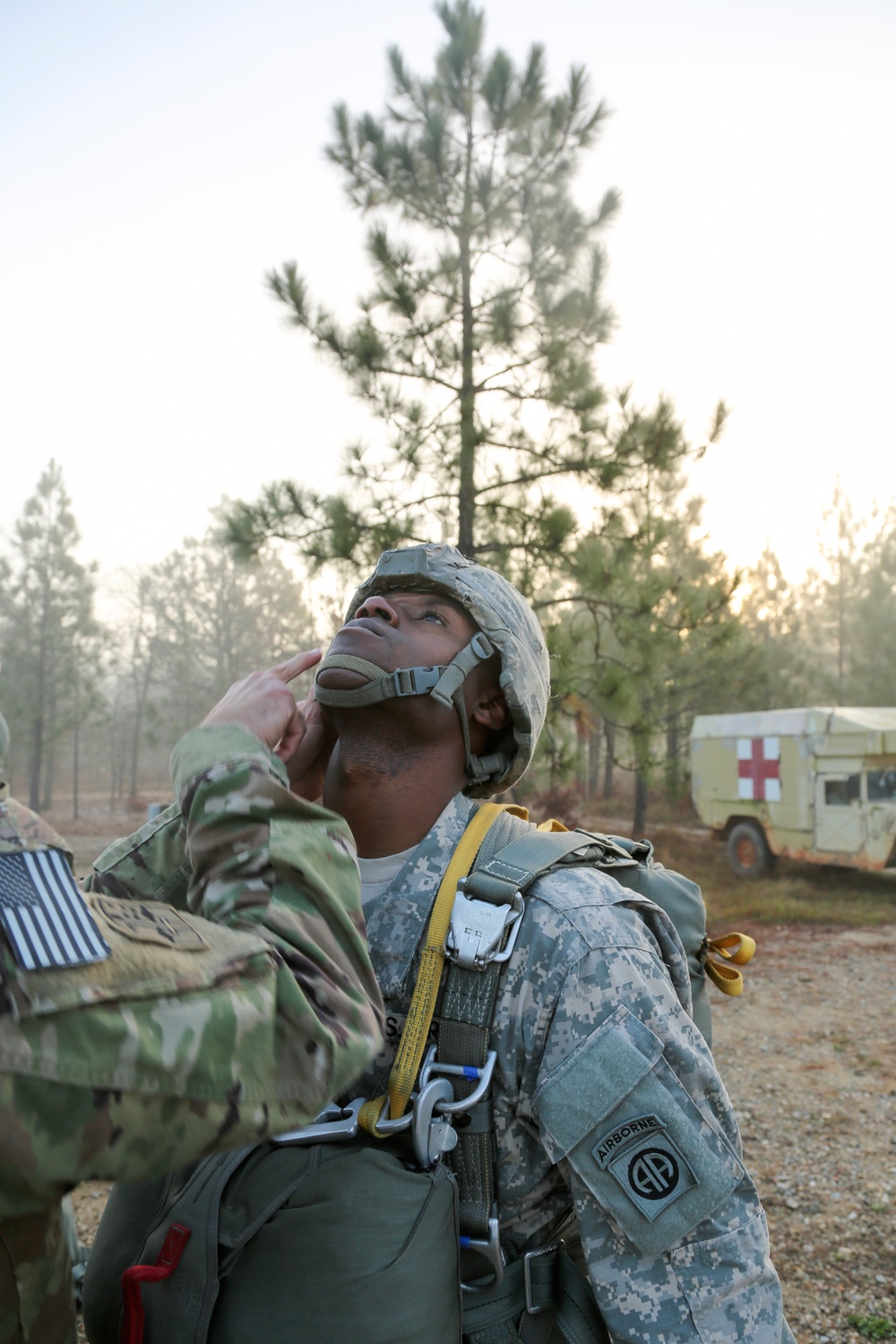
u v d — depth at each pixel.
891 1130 4.50
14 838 0.75
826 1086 5.12
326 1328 0.90
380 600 1.33
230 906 0.87
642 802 15.28
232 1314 0.93
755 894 10.91
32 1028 0.64
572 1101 1.05
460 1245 1.09
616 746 8.98
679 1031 1.12
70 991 0.66
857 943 8.77
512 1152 1.13
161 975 0.71
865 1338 2.95
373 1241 0.94
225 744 0.97
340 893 0.91
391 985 1.16
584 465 7.47
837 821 10.59
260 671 1.10
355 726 1.30
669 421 7.44
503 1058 1.10
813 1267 3.35
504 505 7.52
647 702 12.74
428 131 7.79
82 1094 0.65
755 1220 1.08
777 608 22.70
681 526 8.46
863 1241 3.52
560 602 7.75
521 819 1.43
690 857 13.66
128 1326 0.95
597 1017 1.08
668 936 1.24
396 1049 1.14
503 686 1.34
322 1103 0.77
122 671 33.50
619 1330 1.04
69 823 23.34
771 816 11.36
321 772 1.36
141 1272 0.95
